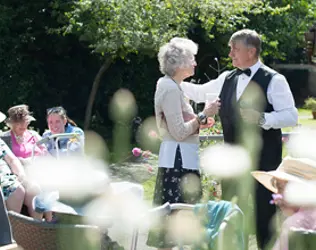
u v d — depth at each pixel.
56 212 3.94
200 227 3.29
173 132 5.15
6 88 19.86
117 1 16.58
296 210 3.71
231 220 3.24
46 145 6.66
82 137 6.27
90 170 3.94
